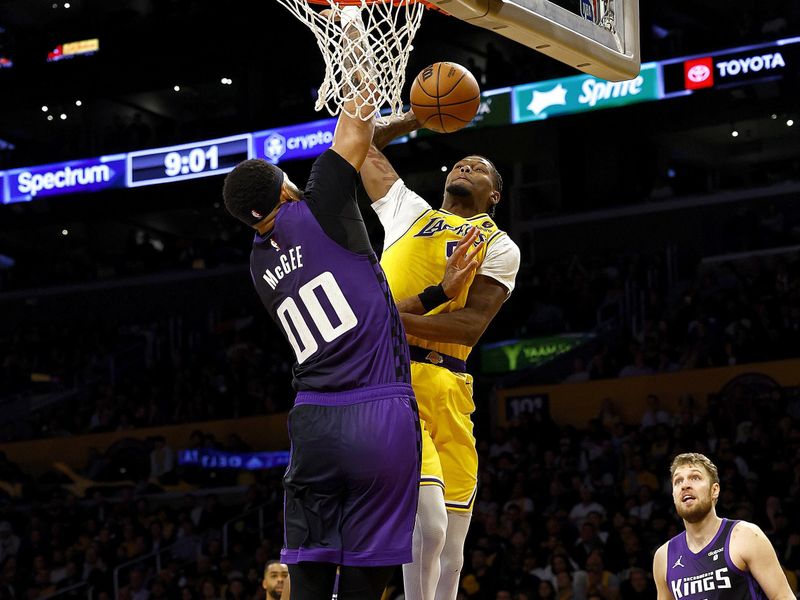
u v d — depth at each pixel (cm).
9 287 2558
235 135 2116
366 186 394
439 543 345
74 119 2677
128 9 2375
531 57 2006
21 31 2475
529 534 1209
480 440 1593
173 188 2200
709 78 1794
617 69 378
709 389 1532
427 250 375
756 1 2283
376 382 281
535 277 2016
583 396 1619
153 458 1773
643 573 1032
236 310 2269
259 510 1474
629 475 1278
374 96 299
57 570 1516
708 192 2078
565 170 2141
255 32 2166
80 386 2162
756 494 1164
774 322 1608
